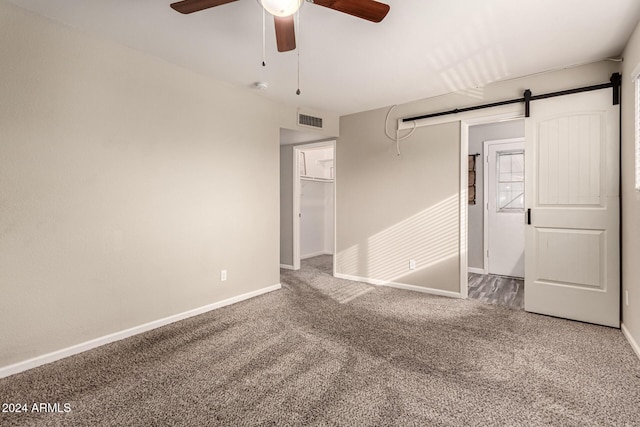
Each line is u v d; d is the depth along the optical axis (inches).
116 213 98.4
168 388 73.3
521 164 183.3
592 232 110.4
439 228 147.2
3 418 63.0
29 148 81.2
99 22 87.0
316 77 125.0
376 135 166.7
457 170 141.5
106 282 96.5
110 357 88.0
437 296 145.4
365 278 171.8
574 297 114.0
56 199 86.0
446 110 143.8
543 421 61.9
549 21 86.2
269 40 97.4
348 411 65.0
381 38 95.2
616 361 84.9
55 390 72.5
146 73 105.4
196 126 120.5
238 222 137.3
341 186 180.9
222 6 80.0
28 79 80.7
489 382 75.3
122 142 99.5
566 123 114.3
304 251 253.4
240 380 76.5
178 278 115.5
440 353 89.8
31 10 80.8
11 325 79.1
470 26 88.6
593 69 111.3
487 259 193.9
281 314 121.8
